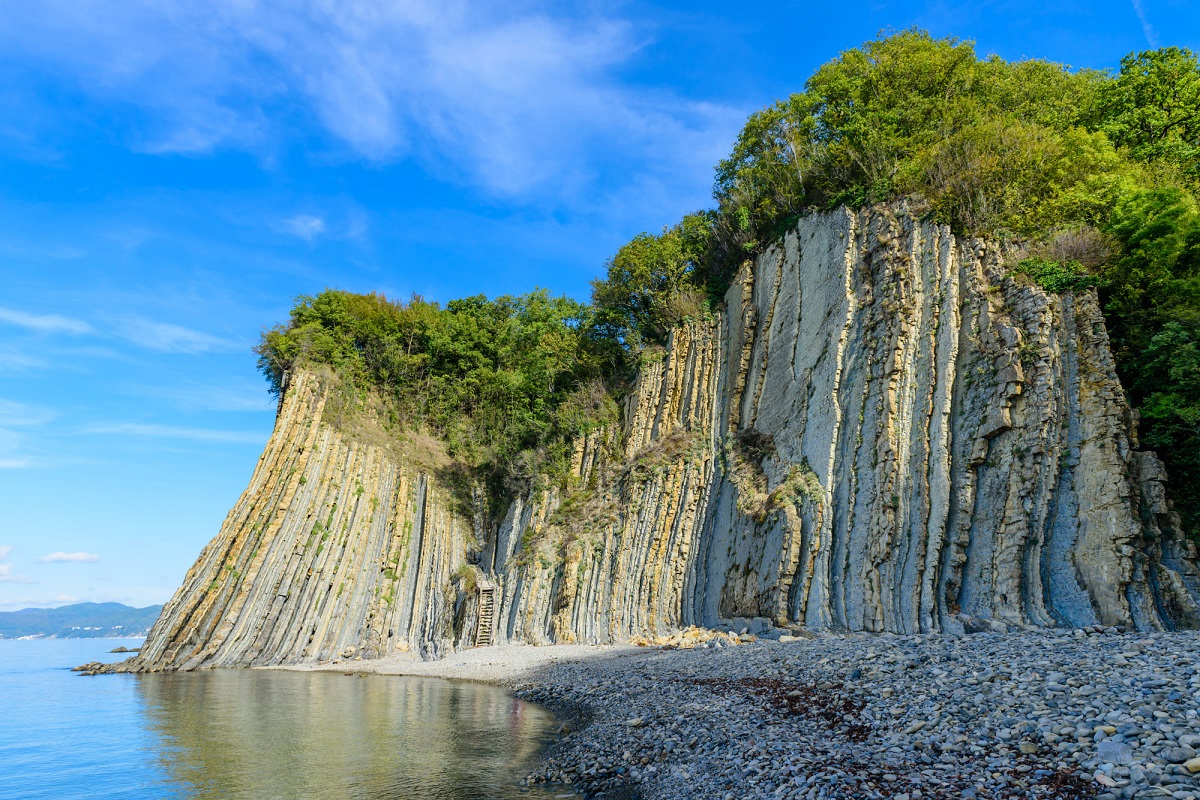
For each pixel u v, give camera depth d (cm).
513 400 6331
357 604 4934
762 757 1305
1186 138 3581
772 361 4091
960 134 3428
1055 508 2302
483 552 5603
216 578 4625
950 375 2759
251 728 2217
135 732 2230
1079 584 2158
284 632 4609
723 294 4994
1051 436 2377
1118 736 1030
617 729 1812
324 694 2984
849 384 3266
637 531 4153
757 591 3117
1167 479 2253
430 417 6481
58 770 1794
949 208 3203
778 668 2069
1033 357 2511
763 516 3256
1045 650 1567
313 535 4997
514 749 1842
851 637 2400
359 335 6550
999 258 2870
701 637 3219
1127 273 2589
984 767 1062
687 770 1377
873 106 4172
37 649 12288
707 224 5412
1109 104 3888
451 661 3994
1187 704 1078
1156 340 2333
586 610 4100
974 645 1772
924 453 2709
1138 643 1458
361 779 1578
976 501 2502
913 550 2581
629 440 4903
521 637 4338
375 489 5566
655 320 5494
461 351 6881
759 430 3969
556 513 4925
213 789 1541
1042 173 3148
